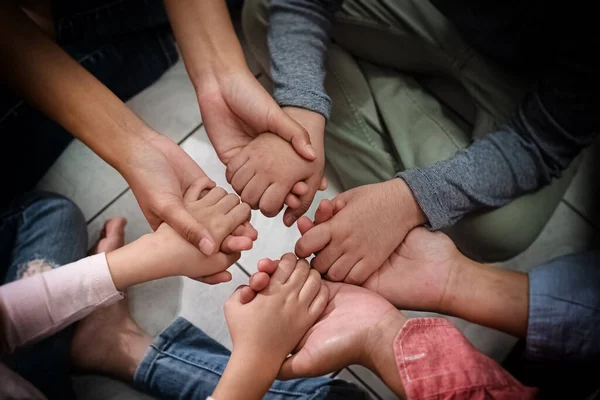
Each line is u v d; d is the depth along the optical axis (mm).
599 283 816
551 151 844
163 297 934
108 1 944
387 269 840
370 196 824
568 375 849
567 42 812
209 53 844
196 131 996
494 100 911
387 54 959
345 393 841
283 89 849
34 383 829
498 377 750
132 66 982
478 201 846
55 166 972
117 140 814
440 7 895
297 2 875
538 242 974
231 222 793
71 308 790
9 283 793
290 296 781
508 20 852
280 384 858
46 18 959
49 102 812
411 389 736
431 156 908
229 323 774
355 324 782
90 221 956
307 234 804
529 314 818
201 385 856
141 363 870
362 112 931
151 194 789
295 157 807
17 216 871
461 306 835
